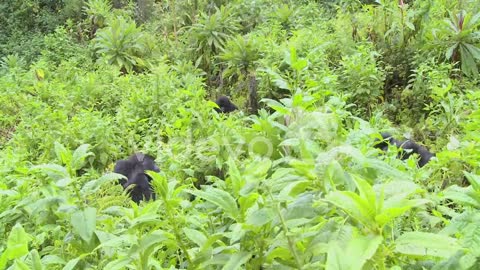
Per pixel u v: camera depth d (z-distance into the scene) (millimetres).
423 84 5383
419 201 1134
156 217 1623
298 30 7500
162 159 3568
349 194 1131
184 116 4164
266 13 9148
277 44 7082
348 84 5504
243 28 9141
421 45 6148
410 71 6141
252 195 1436
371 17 6910
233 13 9031
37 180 2729
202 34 8250
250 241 1441
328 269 1032
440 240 1118
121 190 3330
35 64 8102
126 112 5246
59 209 1831
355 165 1772
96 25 11125
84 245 1879
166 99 5434
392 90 5891
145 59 8953
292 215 1423
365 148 2229
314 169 1445
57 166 1928
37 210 1919
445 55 5980
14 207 2322
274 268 1423
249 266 1442
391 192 1284
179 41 9375
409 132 4590
